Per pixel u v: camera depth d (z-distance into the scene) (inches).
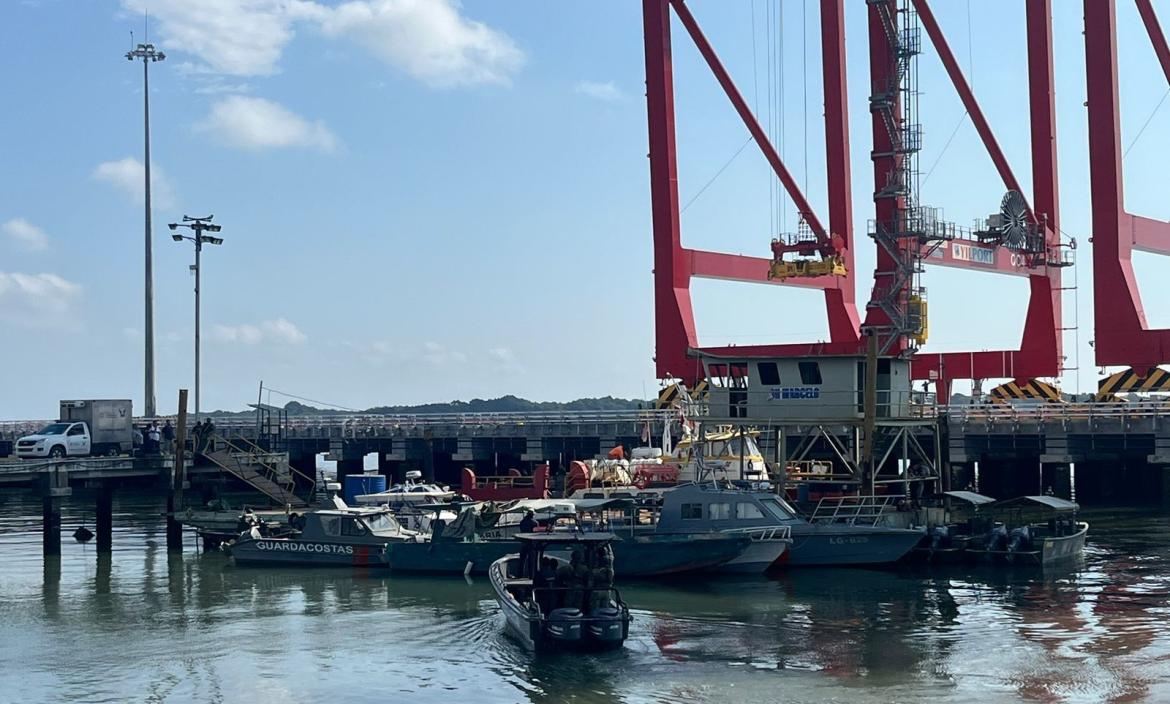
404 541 1749.5
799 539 1691.7
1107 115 2977.4
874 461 1903.3
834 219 3275.1
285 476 2316.7
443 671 1181.1
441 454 3257.9
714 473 1972.2
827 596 1508.4
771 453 2455.7
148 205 3366.1
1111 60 2984.7
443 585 1640.0
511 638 1305.4
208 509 2084.2
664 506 1712.6
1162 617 1362.0
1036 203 3371.1
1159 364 2898.6
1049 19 3368.6
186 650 1288.1
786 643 1259.2
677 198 3127.5
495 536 1771.7
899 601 1470.2
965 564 1717.5
